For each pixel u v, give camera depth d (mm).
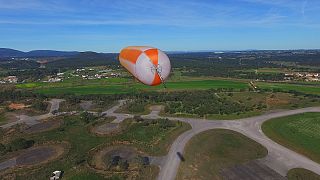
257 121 130125
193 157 93562
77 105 170375
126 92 199625
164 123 126250
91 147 105812
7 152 103562
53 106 171125
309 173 82812
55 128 129000
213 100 168500
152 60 38375
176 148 101062
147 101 173500
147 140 110062
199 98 173375
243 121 130500
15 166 92375
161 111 152125
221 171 84500
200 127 123250
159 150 99875
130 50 43031
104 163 91750
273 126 122562
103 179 79375
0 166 93000
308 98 172125
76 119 140875
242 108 149375
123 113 151875
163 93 190250
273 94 184500
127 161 92688
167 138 110438
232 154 95375
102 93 198625
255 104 160000
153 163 90188
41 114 155125
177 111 148250
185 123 129125
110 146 106062
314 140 106750
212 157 93438
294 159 91688
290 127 121250
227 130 118750
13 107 168250
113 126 130375
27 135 121188
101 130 124938
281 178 80250
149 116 144375
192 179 80250
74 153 101000
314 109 149250
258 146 101750
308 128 120062
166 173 83625
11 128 132375
